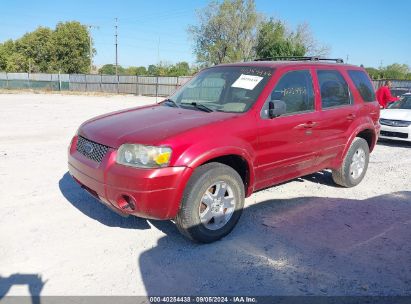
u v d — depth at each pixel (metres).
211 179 3.87
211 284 3.35
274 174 4.70
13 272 3.42
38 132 10.91
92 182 3.88
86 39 67.00
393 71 57.06
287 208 5.20
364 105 6.09
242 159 4.20
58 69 65.62
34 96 32.66
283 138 4.61
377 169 7.60
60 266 3.54
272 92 4.59
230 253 3.90
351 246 4.14
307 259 3.83
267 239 4.24
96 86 44.12
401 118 10.37
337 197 5.72
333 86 5.59
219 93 4.83
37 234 4.14
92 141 4.02
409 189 6.26
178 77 38.31
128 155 3.62
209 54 53.28
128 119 4.33
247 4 50.69
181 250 3.92
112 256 3.75
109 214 4.74
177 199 3.68
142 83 40.53
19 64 66.94
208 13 52.22
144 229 4.37
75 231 4.25
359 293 3.29
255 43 51.56
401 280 3.51
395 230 4.59
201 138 3.80
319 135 5.18
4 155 7.71
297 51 47.03
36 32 66.75
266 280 3.44
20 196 5.28
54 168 6.82
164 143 3.59
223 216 4.14
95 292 3.18
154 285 3.30
